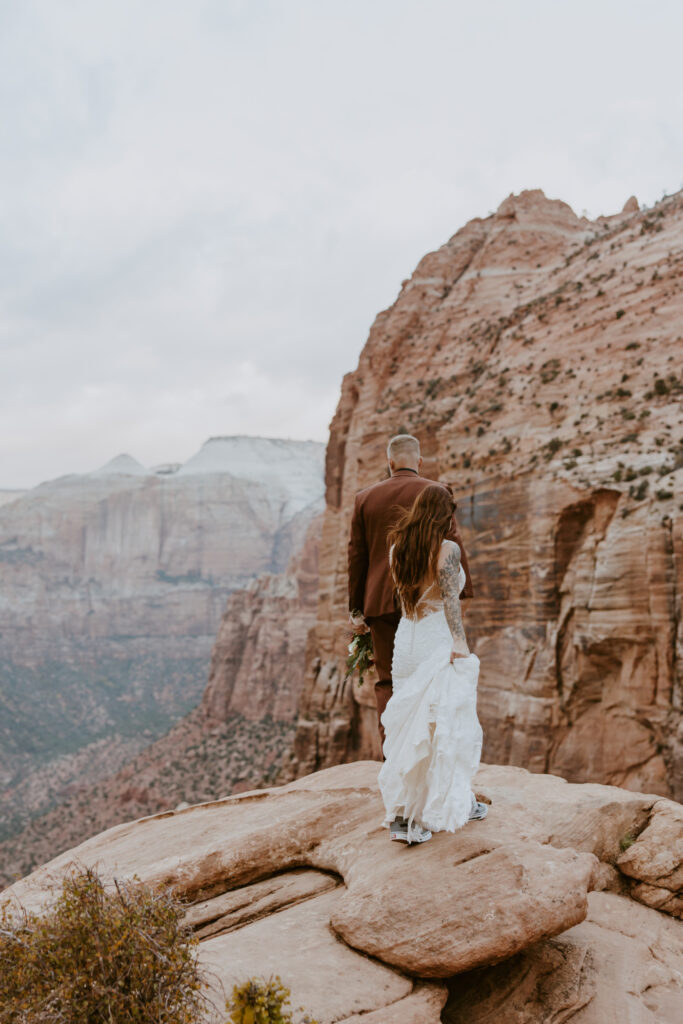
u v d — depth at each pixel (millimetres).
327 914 5371
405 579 5398
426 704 5203
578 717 29672
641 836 6578
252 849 6047
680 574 26234
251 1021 3871
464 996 5043
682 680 25938
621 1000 4938
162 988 3977
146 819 7633
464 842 5254
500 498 34844
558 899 4723
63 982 3895
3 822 131250
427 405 46875
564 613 31062
